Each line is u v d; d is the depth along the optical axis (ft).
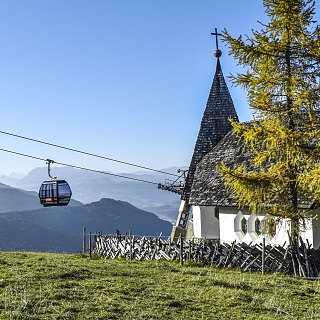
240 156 113.70
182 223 130.31
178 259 87.81
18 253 90.89
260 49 71.20
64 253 110.22
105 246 109.91
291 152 70.49
